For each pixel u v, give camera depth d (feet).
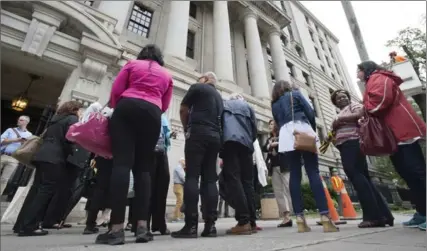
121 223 6.27
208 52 47.60
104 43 25.63
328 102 74.54
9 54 23.39
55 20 24.49
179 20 40.11
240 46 55.77
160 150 9.84
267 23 62.28
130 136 6.73
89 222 10.78
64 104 11.80
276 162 14.29
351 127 10.85
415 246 4.73
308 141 8.94
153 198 9.82
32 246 6.22
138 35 39.91
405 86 12.01
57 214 13.12
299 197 9.30
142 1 43.83
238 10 57.31
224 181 10.65
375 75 9.16
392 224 9.97
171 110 28.81
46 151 10.11
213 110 8.96
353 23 16.46
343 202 18.54
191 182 8.14
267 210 24.13
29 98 33.78
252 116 10.89
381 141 8.44
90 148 6.98
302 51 81.51
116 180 6.27
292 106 10.04
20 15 24.41
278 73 57.82
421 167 8.31
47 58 23.94
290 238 6.68
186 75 32.63
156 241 6.75
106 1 34.04
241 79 50.78
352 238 6.26
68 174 12.89
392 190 46.19
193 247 5.40
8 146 17.07
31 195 10.91
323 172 51.93
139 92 7.01
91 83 24.79
